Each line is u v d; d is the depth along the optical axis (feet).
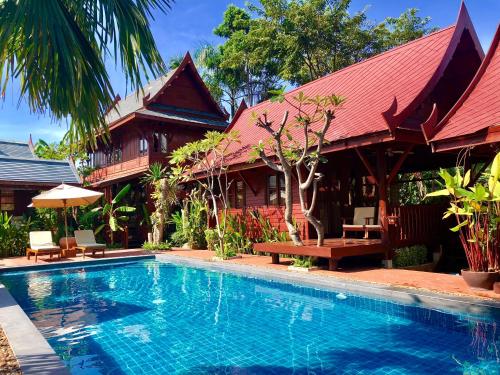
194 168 58.80
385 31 108.99
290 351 18.03
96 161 100.12
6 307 22.94
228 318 23.77
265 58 114.21
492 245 24.36
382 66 45.83
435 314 22.58
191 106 86.02
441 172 24.94
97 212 67.46
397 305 24.54
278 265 37.96
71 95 13.26
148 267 45.85
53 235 63.52
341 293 28.40
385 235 35.55
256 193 52.11
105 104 13.91
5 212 61.67
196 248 58.59
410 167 55.01
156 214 60.64
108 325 23.12
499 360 16.20
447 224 41.39
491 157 35.68
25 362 13.80
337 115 42.09
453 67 42.37
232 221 52.11
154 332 21.56
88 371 16.57
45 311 26.89
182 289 32.94
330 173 46.80
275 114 56.18
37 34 12.56
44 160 71.26
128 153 82.94
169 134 78.95
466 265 38.83
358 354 17.37
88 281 38.22
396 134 32.65
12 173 64.69
